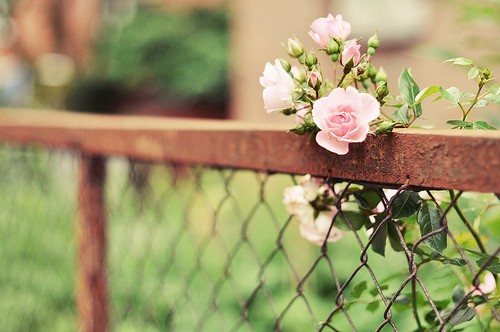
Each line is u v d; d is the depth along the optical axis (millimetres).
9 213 3385
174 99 16594
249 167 1378
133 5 17312
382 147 1050
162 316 2818
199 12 16328
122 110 17188
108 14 16828
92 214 2342
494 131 945
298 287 1332
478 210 1505
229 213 4617
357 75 1132
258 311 3455
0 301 3285
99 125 2105
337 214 1189
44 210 3537
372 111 1030
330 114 1052
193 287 3703
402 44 6188
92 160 2322
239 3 8148
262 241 4188
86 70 16875
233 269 3904
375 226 1187
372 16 6395
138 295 2982
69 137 2314
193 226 4469
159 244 3969
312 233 1271
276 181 4816
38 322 3150
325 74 6000
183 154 1635
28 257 3371
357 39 1131
